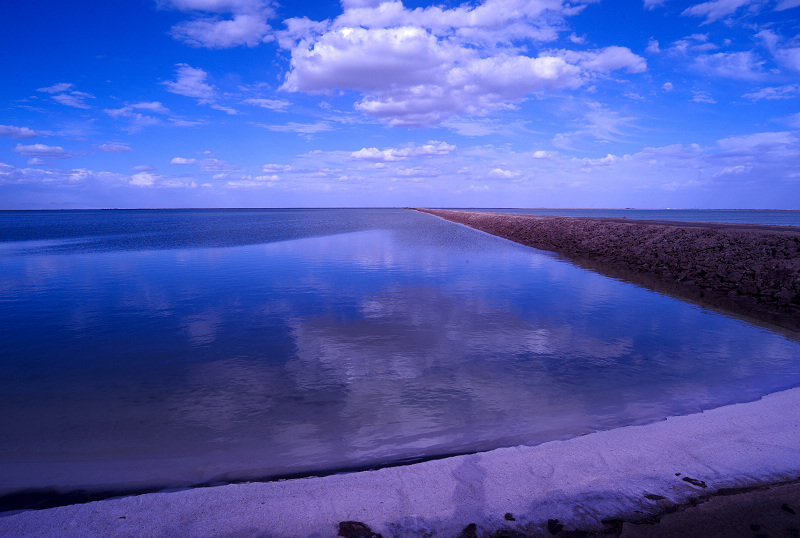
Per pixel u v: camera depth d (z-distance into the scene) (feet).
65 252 67.15
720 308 28.09
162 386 15.19
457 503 7.68
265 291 33.32
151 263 51.65
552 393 14.29
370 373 16.33
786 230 61.21
